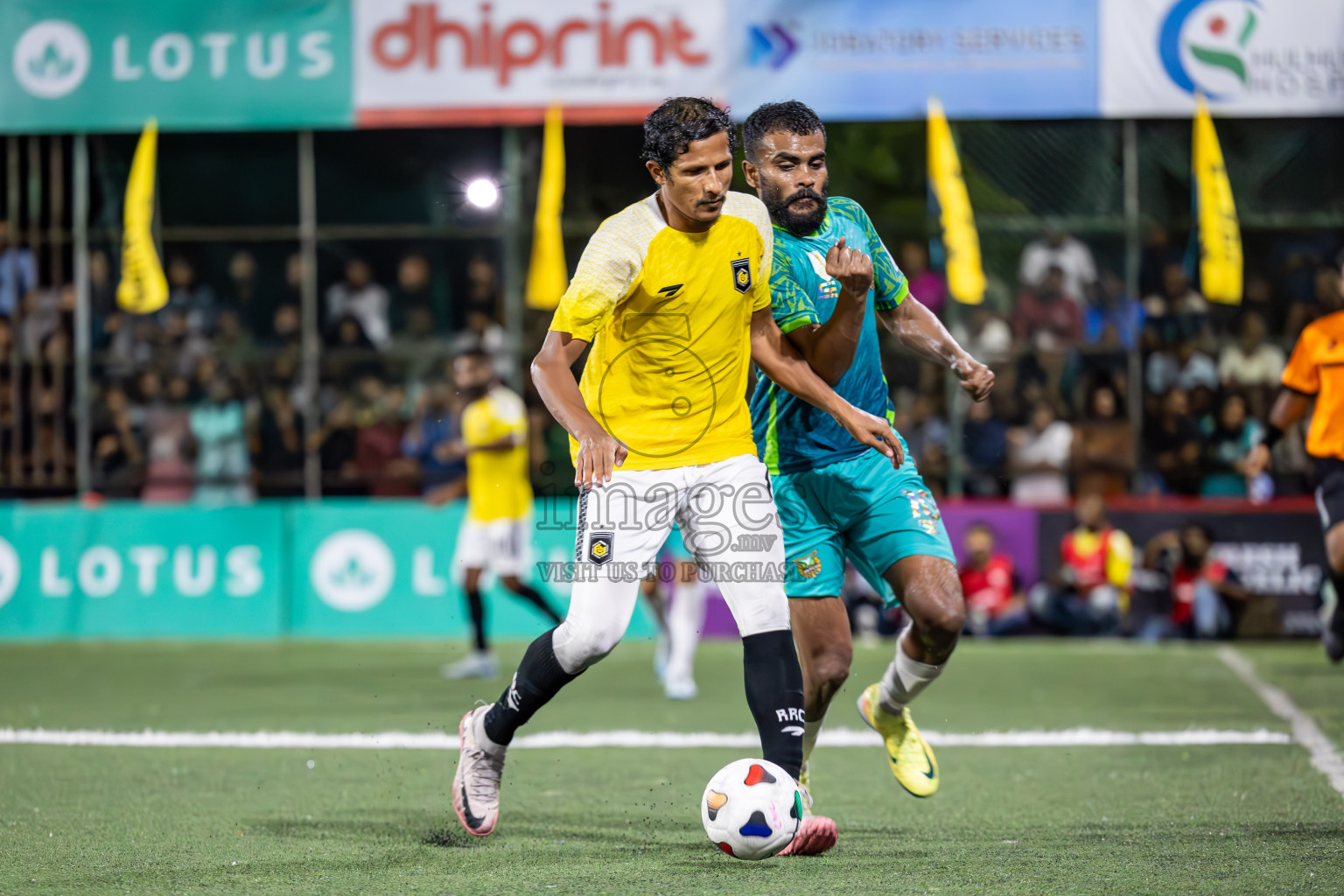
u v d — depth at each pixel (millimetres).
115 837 13734
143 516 34406
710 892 11422
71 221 37156
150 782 16859
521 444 27672
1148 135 37375
